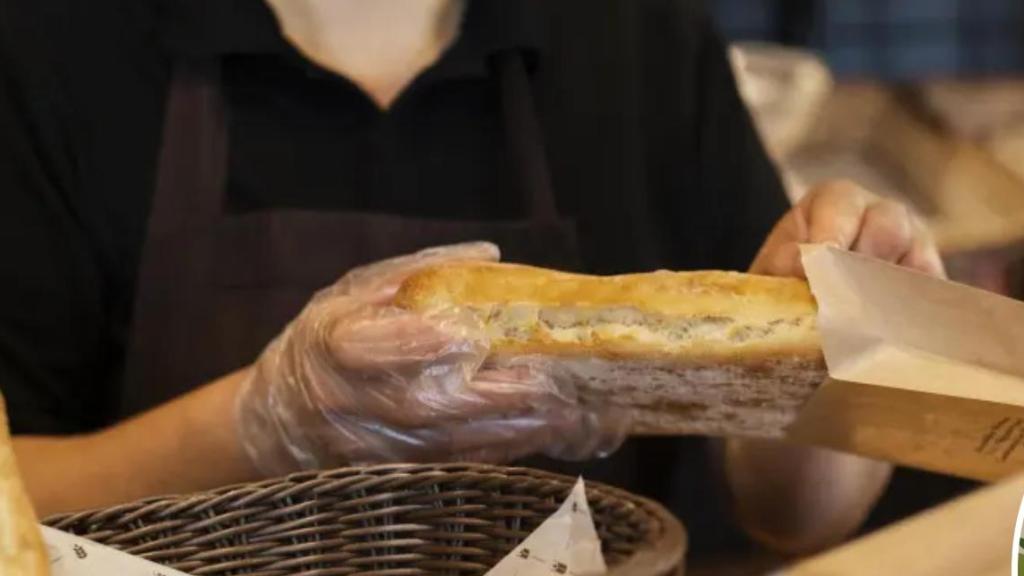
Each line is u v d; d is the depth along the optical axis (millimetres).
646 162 1344
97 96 1242
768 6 2365
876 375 777
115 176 1241
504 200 1278
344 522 837
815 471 1215
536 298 827
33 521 740
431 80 1250
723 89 1369
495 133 1287
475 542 852
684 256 1351
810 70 2174
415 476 831
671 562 777
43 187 1229
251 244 1201
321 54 1294
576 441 873
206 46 1217
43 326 1234
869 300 804
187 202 1217
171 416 1029
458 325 820
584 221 1309
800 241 943
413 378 823
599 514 859
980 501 599
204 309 1196
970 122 2320
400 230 1212
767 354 799
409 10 1296
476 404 823
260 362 930
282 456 899
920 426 810
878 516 1290
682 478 1472
